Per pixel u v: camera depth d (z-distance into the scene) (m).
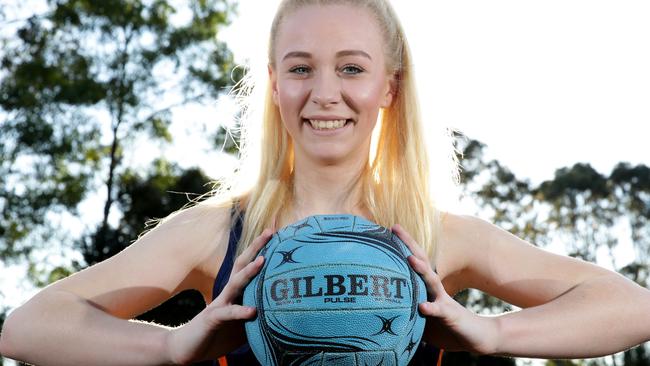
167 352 2.93
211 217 3.37
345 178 3.29
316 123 3.10
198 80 23.78
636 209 31.22
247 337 2.82
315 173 3.27
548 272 3.29
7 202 22.12
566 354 3.07
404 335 2.68
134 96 23.17
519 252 3.35
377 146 3.44
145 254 3.26
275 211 3.30
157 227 3.38
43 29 23.67
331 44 3.07
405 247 2.82
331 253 2.67
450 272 3.36
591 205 31.23
